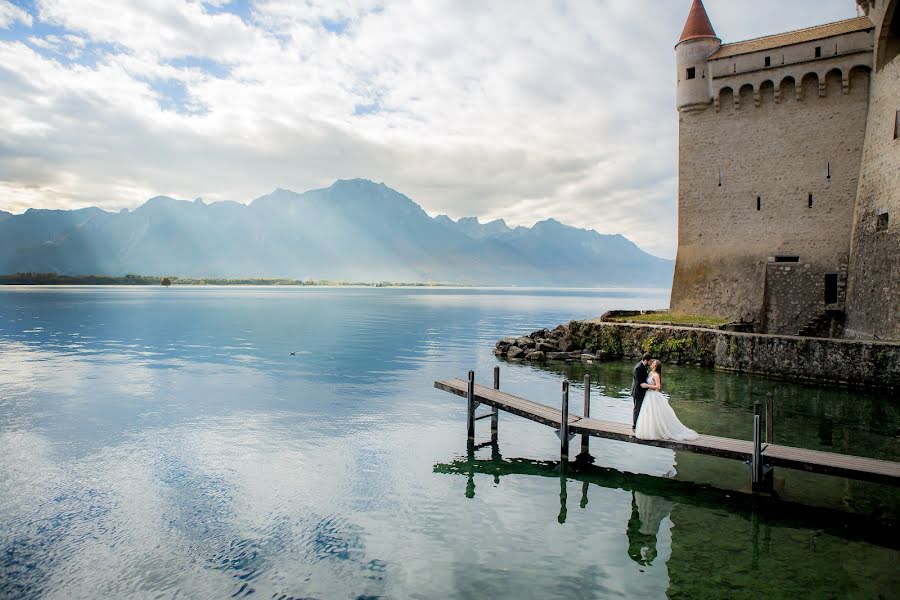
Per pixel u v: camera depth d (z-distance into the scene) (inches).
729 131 1633.9
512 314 3863.2
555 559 438.6
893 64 1251.8
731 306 1609.3
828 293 1480.1
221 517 508.1
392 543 461.7
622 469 645.3
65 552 445.1
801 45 1491.1
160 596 387.2
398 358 1530.5
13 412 885.8
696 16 1683.1
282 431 782.5
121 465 643.5
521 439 762.8
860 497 564.4
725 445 578.6
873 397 992.9
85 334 2096.5
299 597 385.4
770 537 478.6
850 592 393.7
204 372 1263.5
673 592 393.1
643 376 645.9
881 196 1263.5
